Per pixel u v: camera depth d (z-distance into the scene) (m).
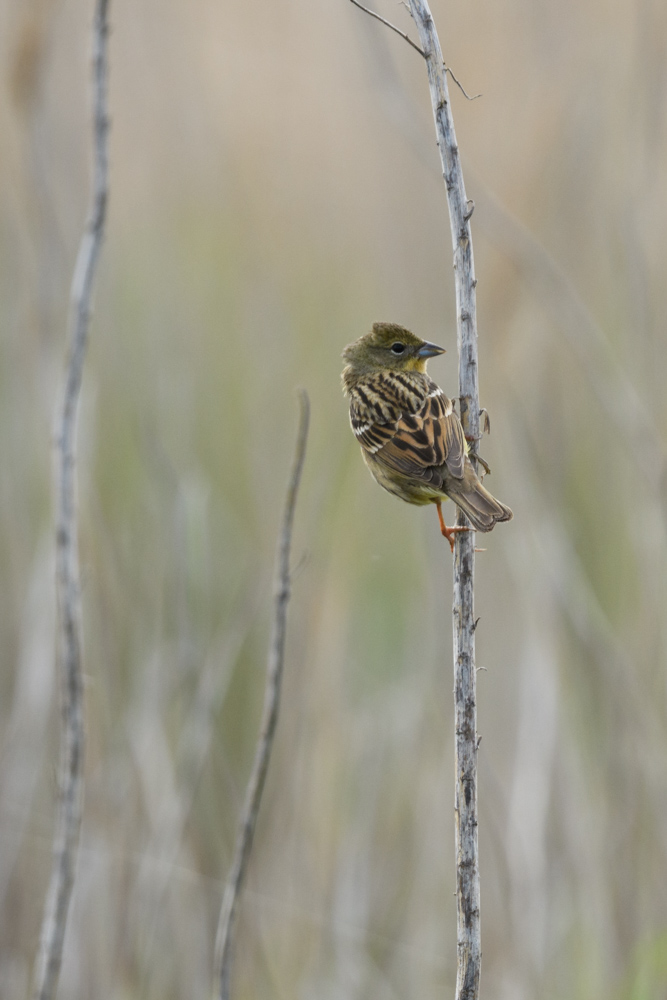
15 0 11.22
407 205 14.52
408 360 10.38
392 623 12.66
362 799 11.30
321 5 15.73
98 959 10.36
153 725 10.70
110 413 12.69
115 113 15.45
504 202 12.73
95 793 11.06
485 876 11.00
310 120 15.45
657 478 10.80
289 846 11.15
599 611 10.99
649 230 12.09
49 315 11.52
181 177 15.32
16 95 11.22
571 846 10.59
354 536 12.41
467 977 6.56
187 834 10.70
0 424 12.30
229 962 7.54
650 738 10.70
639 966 9.48
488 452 12.31
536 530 11.05
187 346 13.55
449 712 11.59
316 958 10.59
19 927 10.66
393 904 11.06
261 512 12.64
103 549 11.41
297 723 11.45
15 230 12.83
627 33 12.77
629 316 12.18
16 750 10.82
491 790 10.96
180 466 12.24
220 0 15.93
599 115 12.72
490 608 12.26
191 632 10.56
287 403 13.59
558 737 10.69
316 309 14.46
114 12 15.52
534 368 12.17
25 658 10.95
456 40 13.91
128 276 13.95
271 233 15.07
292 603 11.82
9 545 12.11
